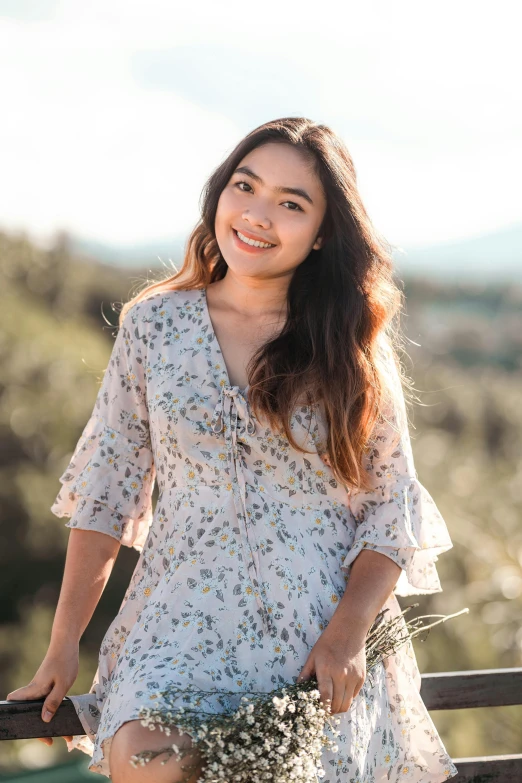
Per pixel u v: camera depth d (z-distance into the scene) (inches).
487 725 196.7
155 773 72.8
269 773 73.7
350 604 86.1
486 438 453.7
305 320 95.5
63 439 426.9
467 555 248.1
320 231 98.6
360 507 94.9
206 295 98.7
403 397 99.4
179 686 77.5
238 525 86.7
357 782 83.3
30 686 87.4
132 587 91.4
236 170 96.0
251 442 89.2
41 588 412.5
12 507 409.1
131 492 94.8
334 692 81.0
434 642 236.1
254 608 83.7
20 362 434.9
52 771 234.8
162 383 92.3
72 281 613.9
